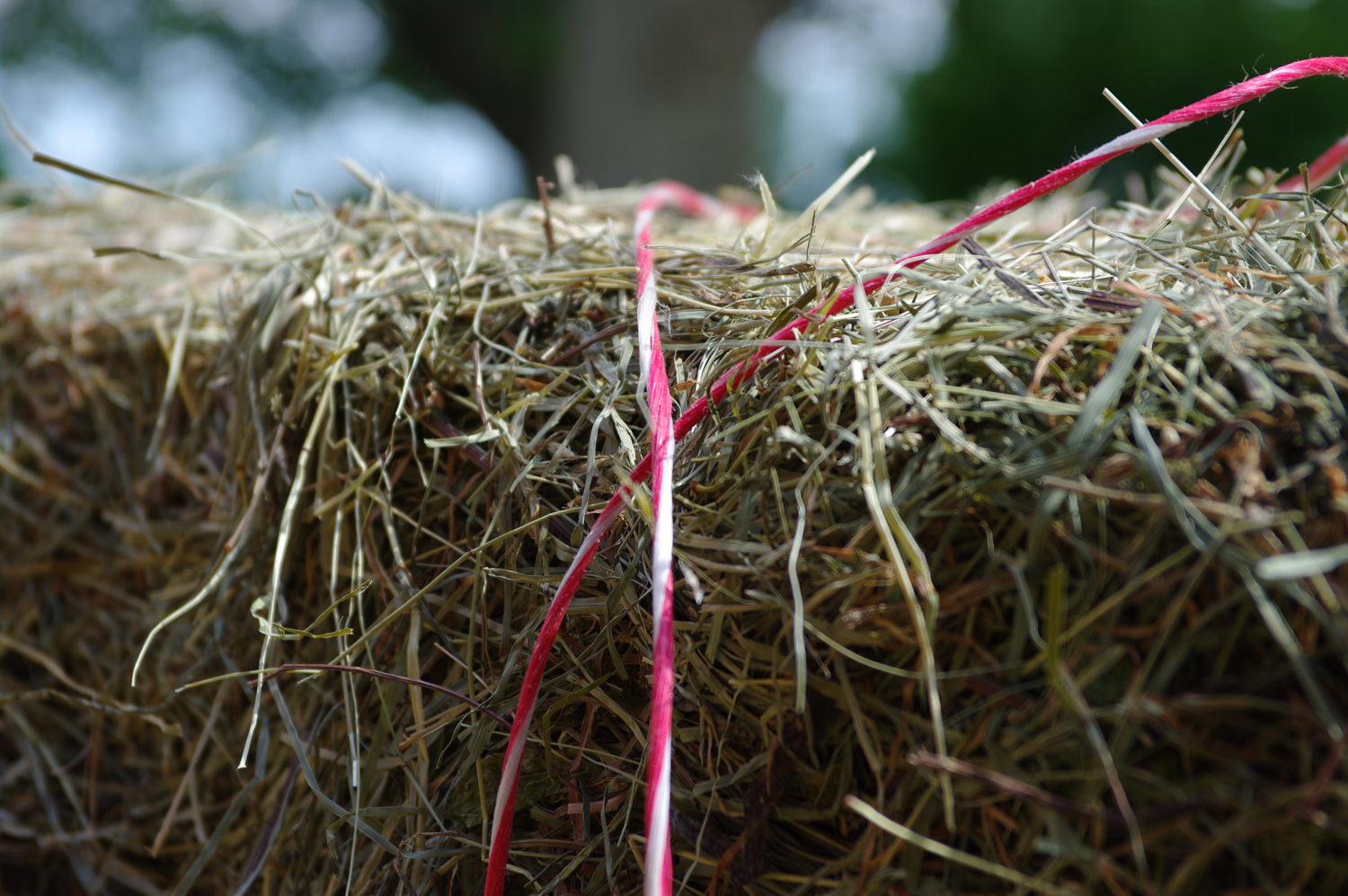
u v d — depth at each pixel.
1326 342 0.29
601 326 0.35
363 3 2.97
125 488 0.40
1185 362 0.29
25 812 0.40
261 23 3.13
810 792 0.30
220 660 0.37
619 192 0.51
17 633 0.41
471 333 0.35
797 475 0.30
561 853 0.32
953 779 0.29
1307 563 0.27
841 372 0.30
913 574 0.29
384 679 0.33
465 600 0.33
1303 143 1.88
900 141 2.63
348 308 0.36
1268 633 0.28
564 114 1.47
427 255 0.38
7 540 0.41
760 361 0.31
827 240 0.40
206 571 0.37
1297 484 0.28
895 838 0.29
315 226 0.40
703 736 0.31
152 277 0.42
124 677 0.39
